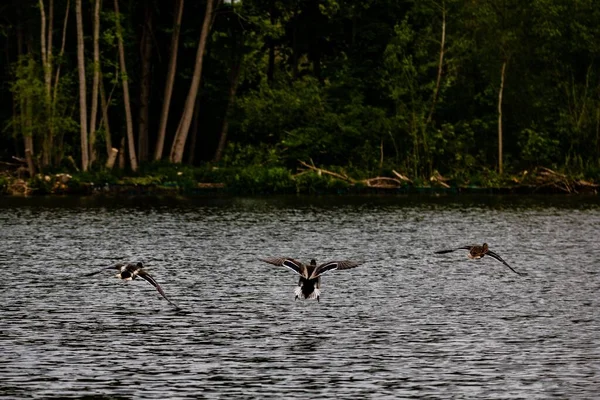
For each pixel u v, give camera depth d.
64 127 75.69
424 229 53.22
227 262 41.03
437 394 23.06
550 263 41.34
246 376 24.38
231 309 31.72
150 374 24.50
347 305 32.50
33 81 74.38
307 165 77.75
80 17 74.31
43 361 25.52
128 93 81.19
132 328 29.06
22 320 29.92
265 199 71.00
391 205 66.88
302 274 17.97
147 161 79.62
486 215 60.66
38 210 61.34
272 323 29.80
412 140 81.25
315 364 25.42
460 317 30.75
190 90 79.44
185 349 26.78
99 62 75.62
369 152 81.19
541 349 26.91
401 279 37.41
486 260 42.16
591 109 81.88
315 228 53.28
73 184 73.00
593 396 23.02
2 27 79.00
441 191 77.25
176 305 31.80
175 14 79.06
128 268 19.89
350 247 45.91
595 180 78.25
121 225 53.81
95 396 22.81
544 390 23.39
